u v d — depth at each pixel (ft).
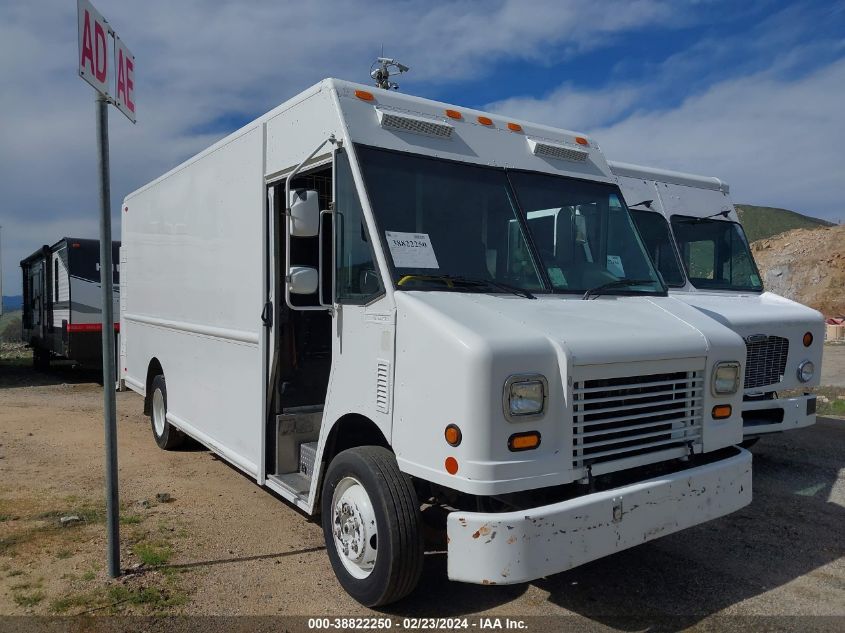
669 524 12.69
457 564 11.10
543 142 16.48
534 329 12.00
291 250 15.81
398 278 12.87
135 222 29.40
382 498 12.42
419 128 14.70
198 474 22.72
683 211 27.73
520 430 11.25
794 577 15.08
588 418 12.11
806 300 135.85
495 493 10.91
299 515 18.74
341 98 14.20
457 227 14.15
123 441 27.76
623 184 26.37
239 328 18.57
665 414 13.17
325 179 17.16
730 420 14.30
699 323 14.43
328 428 14.53
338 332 14.26
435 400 11.57
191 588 14.14
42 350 57.31
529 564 10.92
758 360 22.07
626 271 16.51
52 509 18.94
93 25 12.89
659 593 14.25
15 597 13.64
